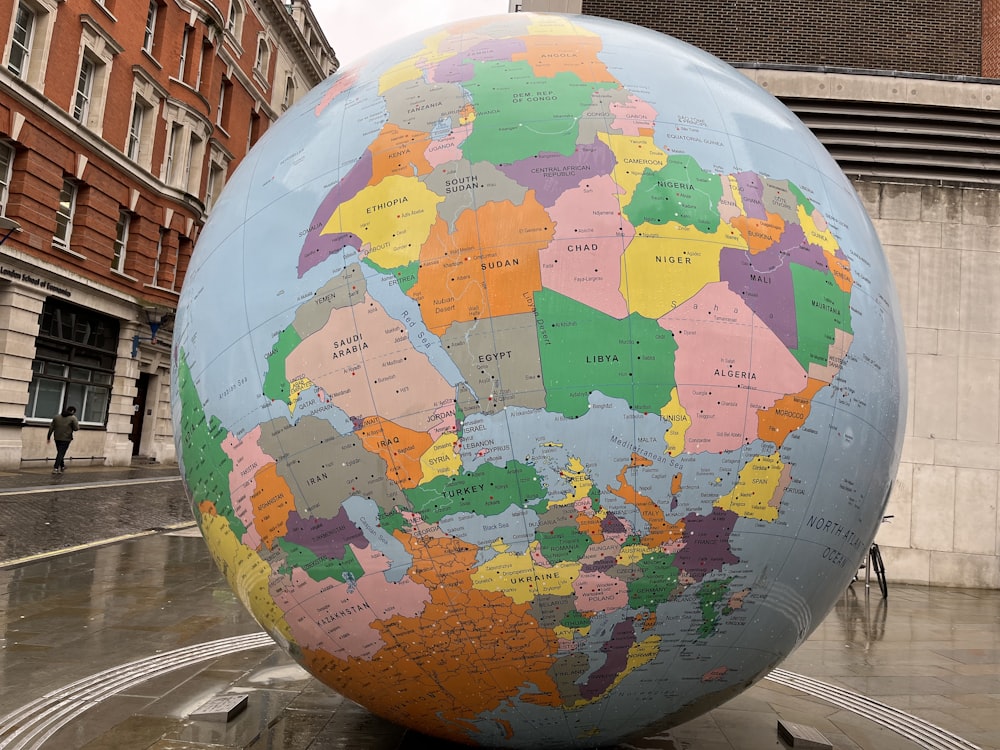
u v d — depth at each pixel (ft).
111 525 32.65
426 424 7.18
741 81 9.62
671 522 7.27
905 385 9.21
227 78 91.20
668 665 8.03
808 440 7.67
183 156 79.56
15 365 56.49
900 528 28.48
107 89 66.85
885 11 40.09
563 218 7.34
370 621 7.80
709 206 7.66
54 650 14.48
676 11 40.06
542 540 7.18
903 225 28.94
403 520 7.29
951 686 14.69
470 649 7.66
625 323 7.16
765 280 7.63
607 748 10.30
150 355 76.18
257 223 8.50
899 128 30.66
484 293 7.19
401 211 7.59
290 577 7.98
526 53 8.71
